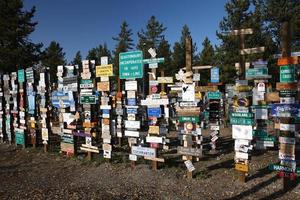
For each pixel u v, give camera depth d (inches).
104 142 415.8
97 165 400.2
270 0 1187.9
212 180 331.0
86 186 321.7
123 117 530.6
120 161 411.5
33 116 529.7
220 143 551.5
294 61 291.1
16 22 1258.0
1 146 564.1
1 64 1208.2
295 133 297.1
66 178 354.9
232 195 287.6
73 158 441.7
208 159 426.0
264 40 1077.8
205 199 279.1
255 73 399.2
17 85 556.4
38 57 1323.8
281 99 300.8
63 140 472.1
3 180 354.0
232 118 324.5
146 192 298.5
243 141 319.9
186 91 347.3
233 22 1106.7
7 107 589.3
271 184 313.1
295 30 1080.2
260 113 418.6
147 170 366.0
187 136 345.7
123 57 402.3
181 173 356.2
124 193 296.4
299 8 1146.0
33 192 306.5
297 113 292.8
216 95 494.3
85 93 436.5
